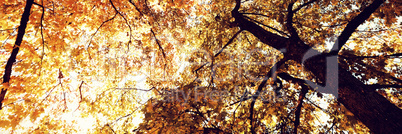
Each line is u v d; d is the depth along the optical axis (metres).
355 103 2.35
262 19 5.62
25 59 3.24
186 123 3.09
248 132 3.91
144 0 4.77
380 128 2.09
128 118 4.71
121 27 4.81
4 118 3.11
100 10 4.13
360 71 3.06
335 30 4.54
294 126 4.54
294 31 3.33
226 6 5.21
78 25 3.86
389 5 3.10
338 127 4.41
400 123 1.98
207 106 3.28
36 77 3.68
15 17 2.97
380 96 2.28
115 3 4.20
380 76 2.94
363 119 2.31
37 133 4.25
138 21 4.82
